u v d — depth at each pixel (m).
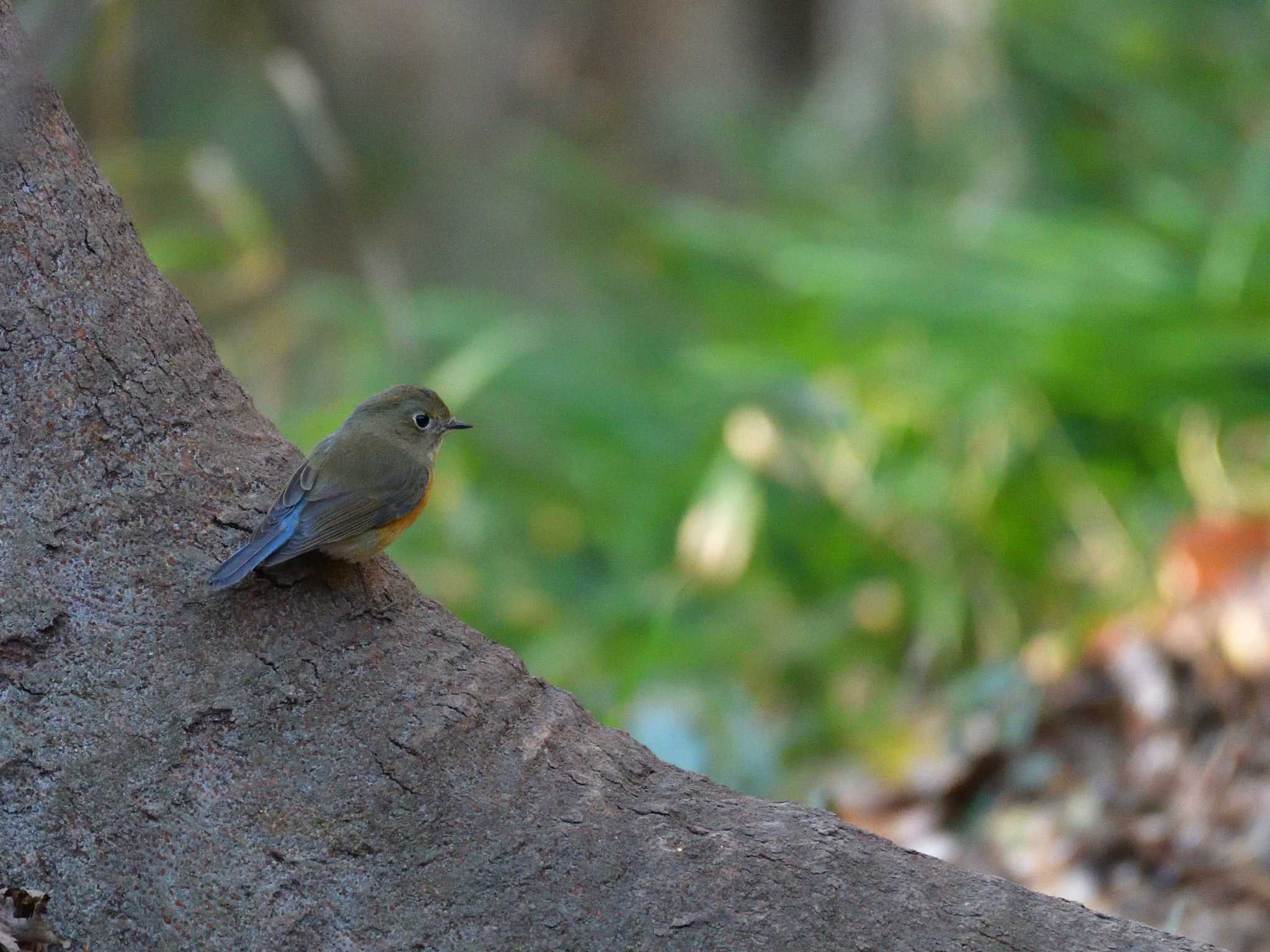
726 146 18.20
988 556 12.45
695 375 13.46
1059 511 12.63
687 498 13.11
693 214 15.16
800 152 17.55
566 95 17.88
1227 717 8.92
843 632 12.19
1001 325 12.66
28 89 5.07
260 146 15.71
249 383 13.40
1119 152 15.26
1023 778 9.45
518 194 16.80
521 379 13.90
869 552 12.82
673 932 4.41
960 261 13.26
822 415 12.84
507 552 13.05
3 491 4.75
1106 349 12.20
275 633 4.80
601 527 13.18
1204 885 8.06
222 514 5.02
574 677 11.59
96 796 4.44
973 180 15.98
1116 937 4.50
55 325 4.92
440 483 13.10
